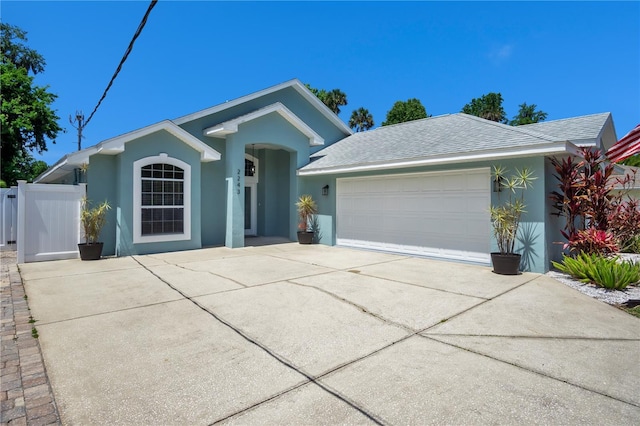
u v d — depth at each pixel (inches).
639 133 255.4
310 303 235.1
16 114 823.1
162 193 457.7
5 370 142.3
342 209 526.6
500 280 305.6
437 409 115.3
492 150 348.5
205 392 126.4
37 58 1101.7
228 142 519.8
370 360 152.0
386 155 461.7
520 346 167.6
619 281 270.1
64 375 138.6
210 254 448.5
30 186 382.6
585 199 332.5
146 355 156.7
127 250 429.7
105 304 232.2
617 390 127.6
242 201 521.3
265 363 149.2
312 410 115.1
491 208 356.2
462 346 167.2
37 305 229.9
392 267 364.5
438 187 413.4
